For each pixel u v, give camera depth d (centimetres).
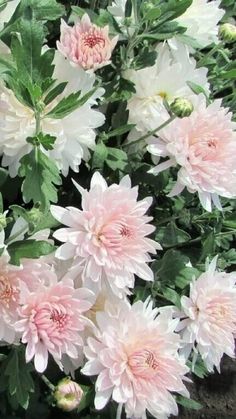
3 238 66
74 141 73
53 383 81
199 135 73
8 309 69
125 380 72
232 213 87
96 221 69
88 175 83
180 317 77
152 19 77
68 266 71
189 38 80
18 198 82
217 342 76
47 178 70
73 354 70
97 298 74
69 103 69
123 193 70
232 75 85
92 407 81
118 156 78
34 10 74
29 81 69
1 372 75
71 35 72
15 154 72
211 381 97
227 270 100
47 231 70
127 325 72
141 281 82
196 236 92
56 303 69
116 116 79
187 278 78
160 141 75
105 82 81
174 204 85
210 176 73
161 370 72
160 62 80
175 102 72
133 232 70
